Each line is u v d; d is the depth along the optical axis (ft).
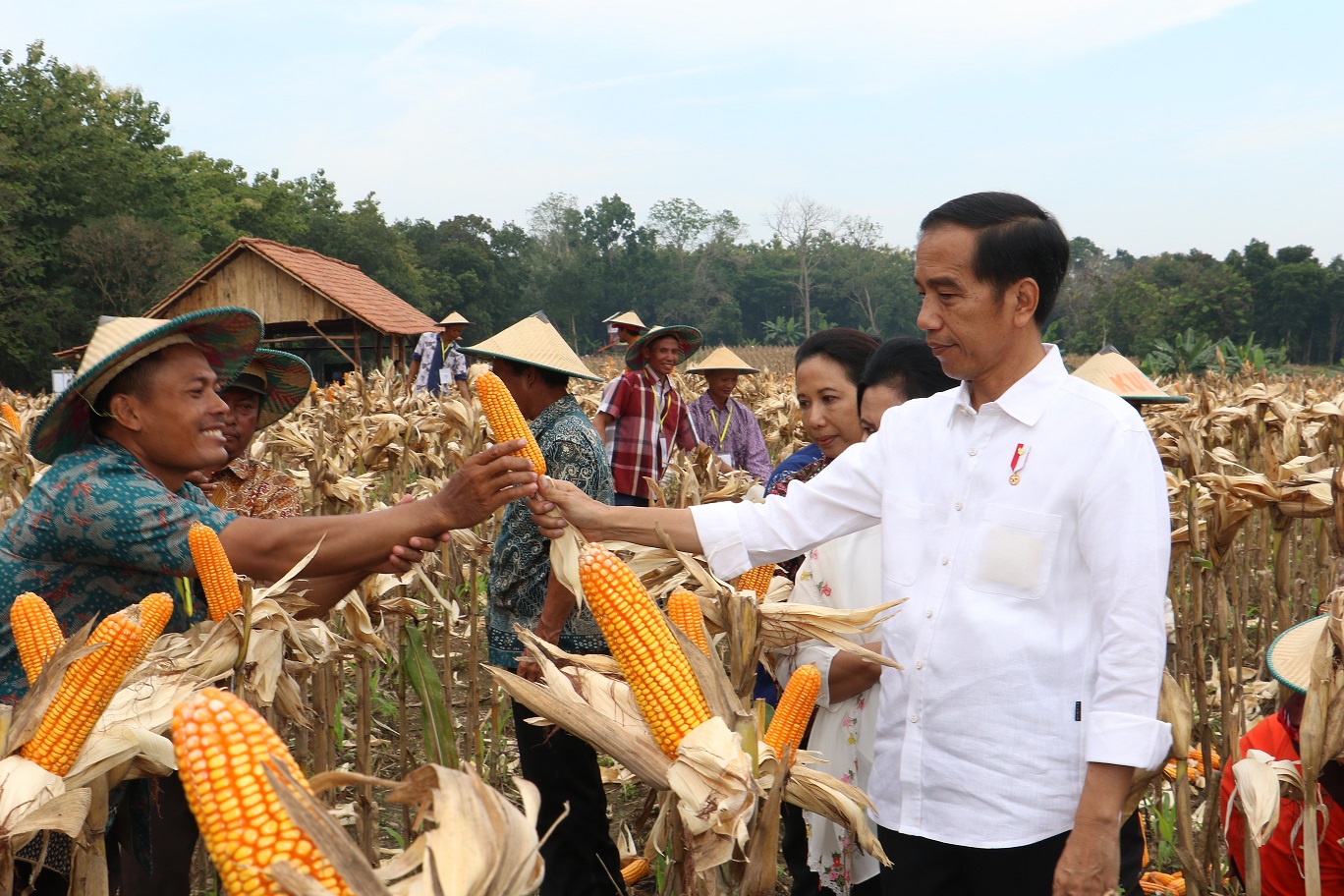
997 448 7.48
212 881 12.34
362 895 3.67
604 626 5.80
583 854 11.72
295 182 327.67
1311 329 357.00
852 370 11.64
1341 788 8.84
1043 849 7.21
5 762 6.14
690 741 5.75
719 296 467.11
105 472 8.27
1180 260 353.10
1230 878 12.32
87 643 6.40
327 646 11.34
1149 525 6.97
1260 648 18.65
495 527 21.35
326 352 138.92
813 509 8.62
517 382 12.41
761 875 6.17
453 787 4.26
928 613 7.58
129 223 189.67
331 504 17.67
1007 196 7.32
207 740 3.84
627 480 22.30
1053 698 7.20
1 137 191.93
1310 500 12.79
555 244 461.37
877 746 8.07
